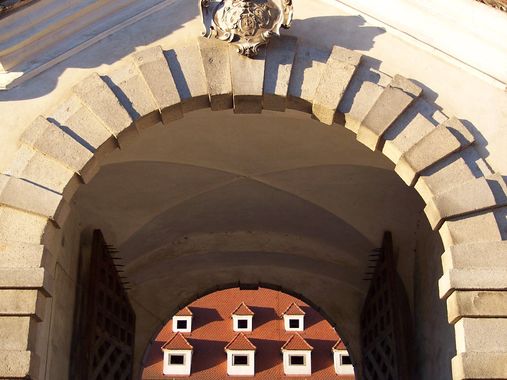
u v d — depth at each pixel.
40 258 8.41
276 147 11.19
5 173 8.84
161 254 13.24
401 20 9.58
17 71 9.30
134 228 12.26
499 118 9.20
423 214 11.55
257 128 10.79
